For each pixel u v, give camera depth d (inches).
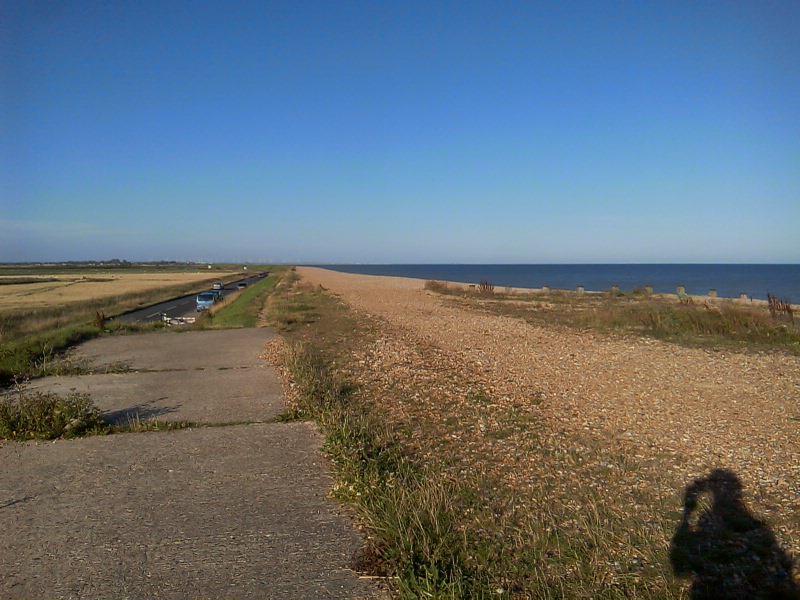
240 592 166.1
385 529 192.1
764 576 179.0
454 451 298.4
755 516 220.8
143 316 1374.3
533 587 169.5
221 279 3880.4
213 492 238.7
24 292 2412.6
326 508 222.2
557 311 1162.6
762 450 296.0
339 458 271.3
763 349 635.5
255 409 378.6
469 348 660.1
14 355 586.2
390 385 455.5
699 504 232.5
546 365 546.6
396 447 300.7
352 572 176.1
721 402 398.3
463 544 191.5
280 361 562.3
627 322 858.8
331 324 950.4
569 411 376.8
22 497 235.8
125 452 291.9
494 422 350.6
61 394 434.3
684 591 170.7
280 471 261.6
